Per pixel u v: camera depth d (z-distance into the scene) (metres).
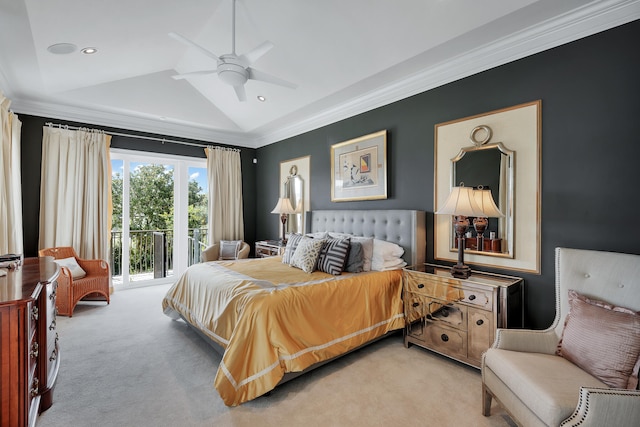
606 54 2.15
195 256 5.61
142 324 3.40
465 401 2.05
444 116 3.07
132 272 5.02
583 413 1.24
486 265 2.78
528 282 2.51
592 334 1.61
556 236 2.37
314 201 4.73
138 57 3.66
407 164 3.41
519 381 1.55
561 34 2.32
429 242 3.21
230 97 4.59
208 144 5.62
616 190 2.11
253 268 3.21
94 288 3.92
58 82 3.62
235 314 2.25
